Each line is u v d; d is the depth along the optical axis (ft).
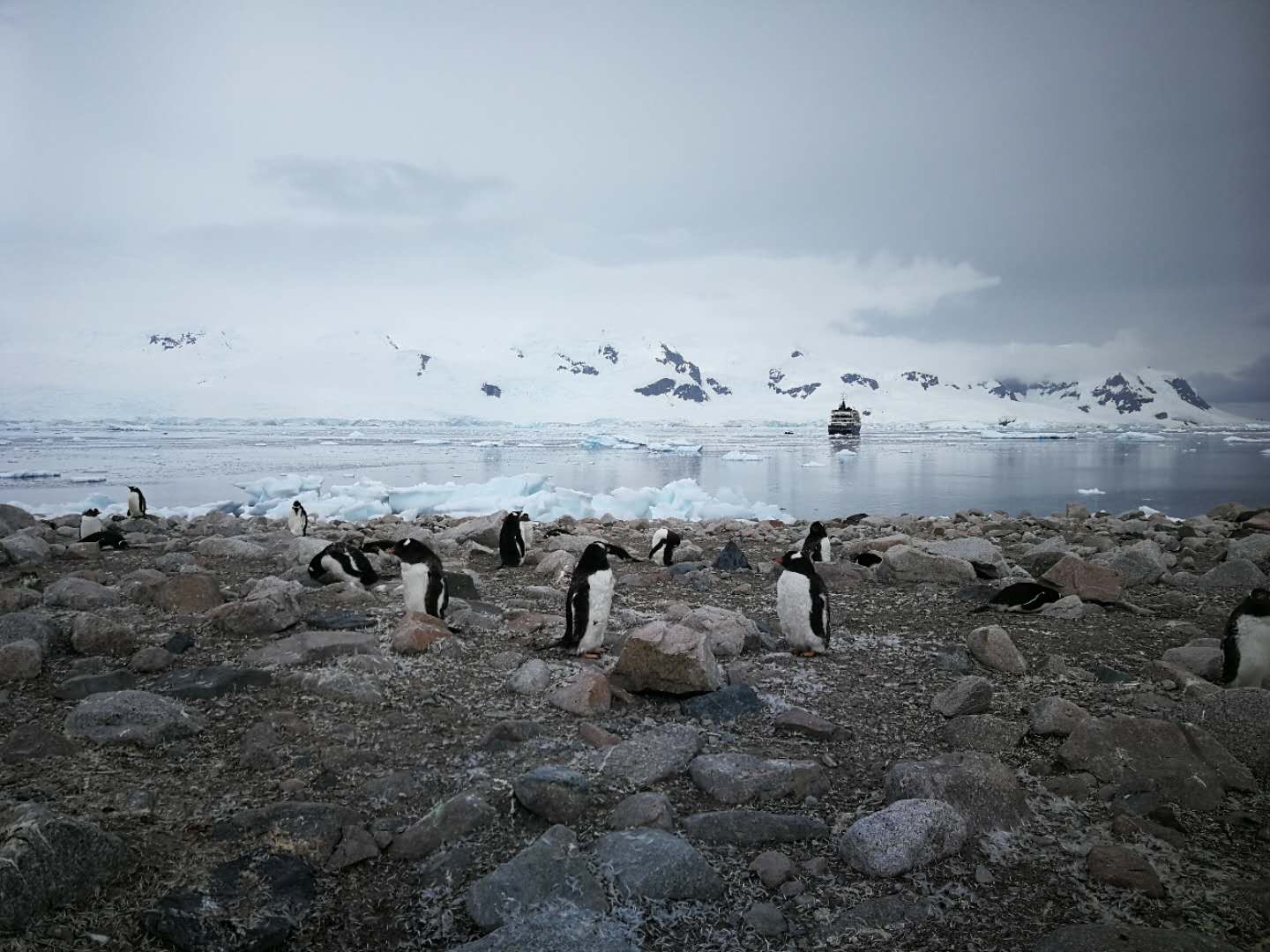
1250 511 55.06
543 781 12.19
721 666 19.22
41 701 15.98
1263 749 14.12
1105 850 11.08
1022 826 12.02
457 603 24.31
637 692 17.34
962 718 15.35
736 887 10.59
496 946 9.06
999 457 183.52
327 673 17.03
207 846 10.78
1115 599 26.84
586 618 19.47
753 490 103.96
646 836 11.02
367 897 10.29
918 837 11.06
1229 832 11.93
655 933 9.68
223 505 73.61
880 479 123.03
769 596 28.84
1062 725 15.38
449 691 17.04
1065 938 9.23
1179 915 10.02
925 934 9.70
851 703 17.26
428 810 12.17
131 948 8.88
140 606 23.22
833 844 11.66
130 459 153.28
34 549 32.55
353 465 149.38
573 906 9.85
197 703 15.89
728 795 12.75
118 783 12.43
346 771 13.29
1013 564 35.55
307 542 32.76
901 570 30.40
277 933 9.34
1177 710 15.99
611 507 76.02
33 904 8.99
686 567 33.17
